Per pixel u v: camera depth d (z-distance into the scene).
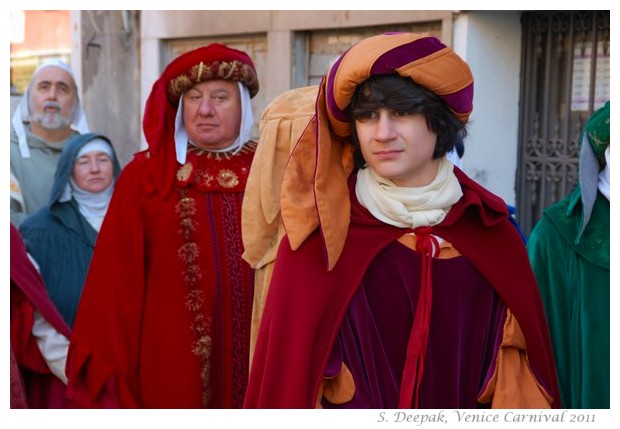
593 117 3.15
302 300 2.25
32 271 3.82
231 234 3.72
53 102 5.35
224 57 3.72
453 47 4.99
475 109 4.95
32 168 5.20
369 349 2.27
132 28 6.85
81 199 4.45
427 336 2.27
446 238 2.32
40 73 5.36
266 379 2.25
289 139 2.93
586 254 3.19
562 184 4.96
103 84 7.05
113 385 3.62
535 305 2.46
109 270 3.67
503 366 2.38
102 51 7.05
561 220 3.27
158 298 3.68
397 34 2.19
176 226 3.69
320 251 2.28
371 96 2.14
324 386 2.28
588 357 3.16
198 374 3.66
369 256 2.27
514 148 5.12
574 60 4.91
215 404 3.71
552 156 5.00
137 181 3.73
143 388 3.69
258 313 3.03
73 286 4.30
